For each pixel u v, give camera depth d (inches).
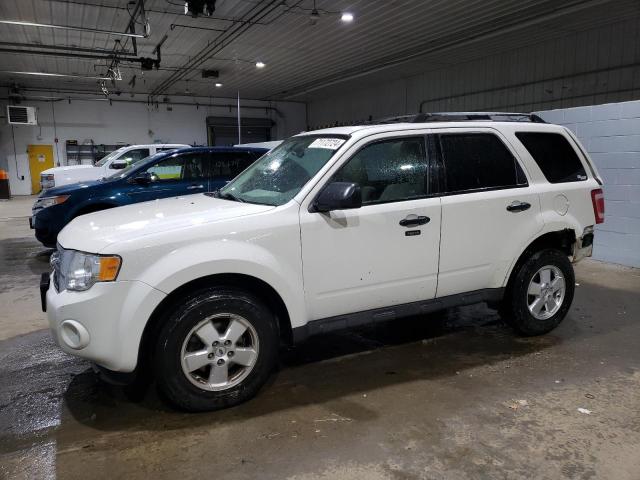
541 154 160.4
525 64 609.0
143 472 95.9
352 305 131.3
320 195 124.2
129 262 106.4
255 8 448.8
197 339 115.6
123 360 107.3
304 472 95.0
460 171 144.3
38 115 876.0
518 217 151.5
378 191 132.8
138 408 120.9
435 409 118.6
